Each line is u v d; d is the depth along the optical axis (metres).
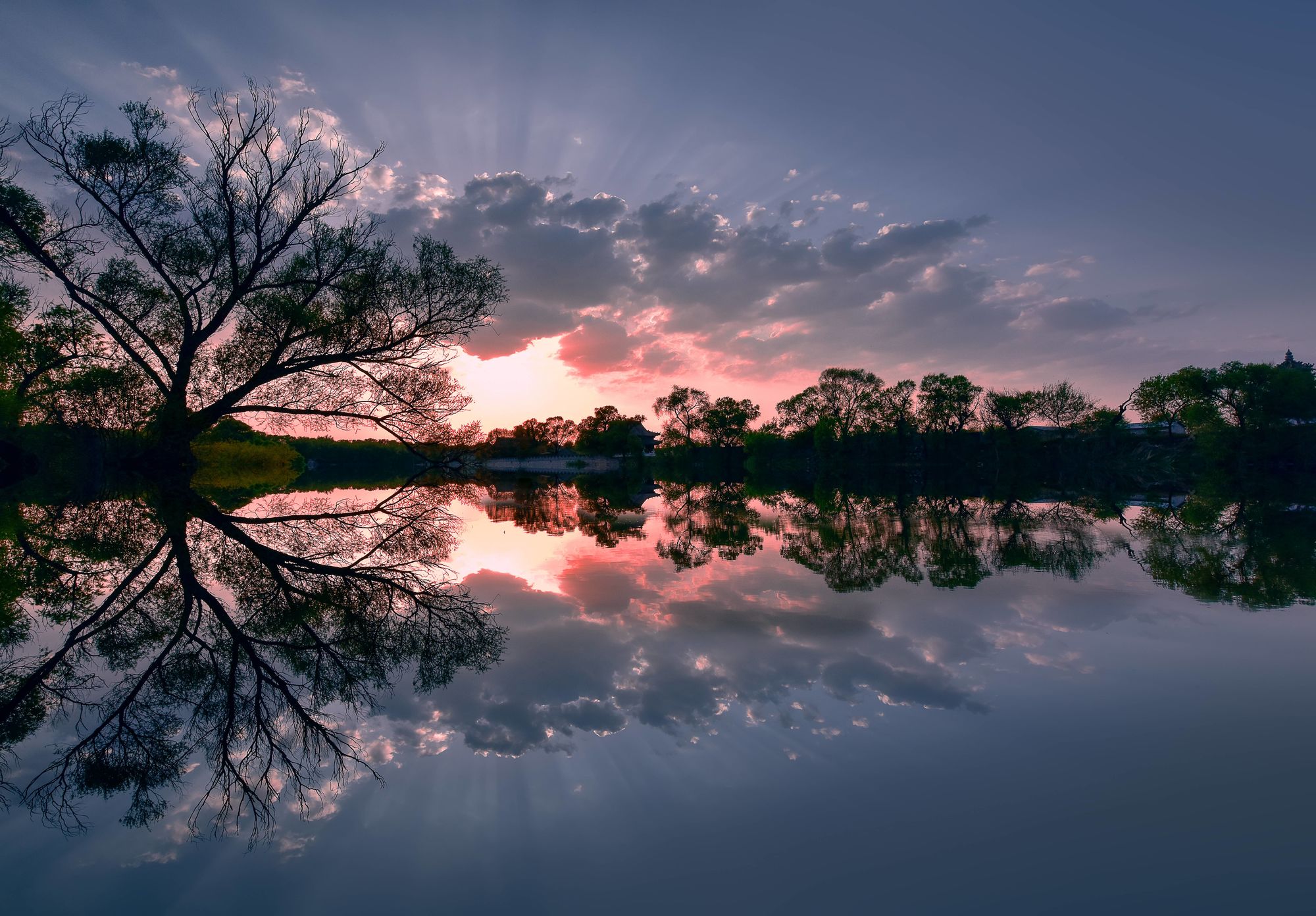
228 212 20.22
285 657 5.59
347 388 22.94
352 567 9.95
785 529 15.38
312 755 3.82
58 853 2.90
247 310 20.61
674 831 2.94
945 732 3.88
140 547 10.99
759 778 3.38
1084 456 62.12
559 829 2.98
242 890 2.60
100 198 19.61
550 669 5.17
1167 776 3.33
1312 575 8.64
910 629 6.12
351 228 20.48
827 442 73.12
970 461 69.56
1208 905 2.38
